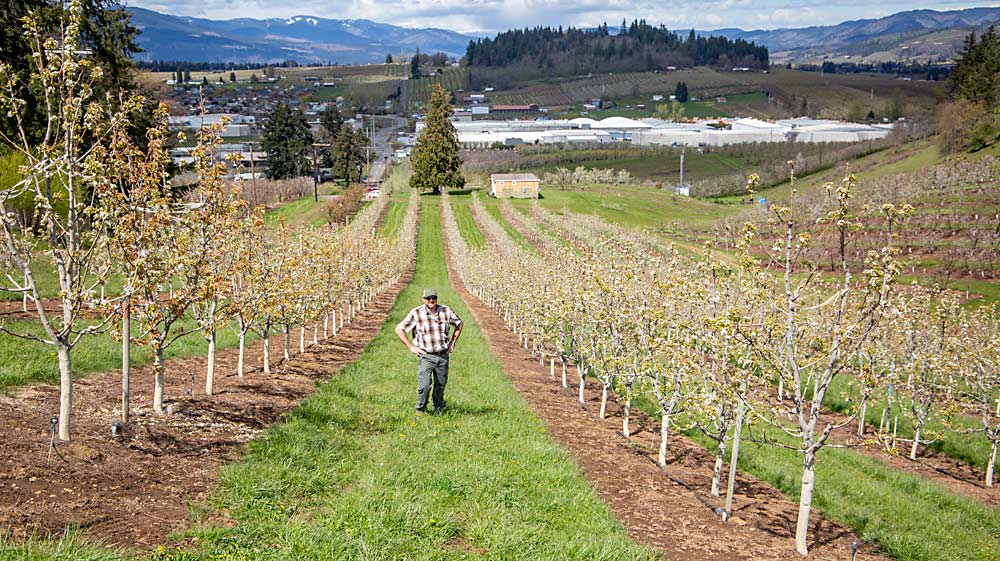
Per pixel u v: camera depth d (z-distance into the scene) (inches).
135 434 309.7
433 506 283.1
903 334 658.2
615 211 3223.4
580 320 635.5
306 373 541.6
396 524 258.2
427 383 468.4
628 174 4608.8
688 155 5595.5
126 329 317.1
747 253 330.3
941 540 395.5
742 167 5083.7
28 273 270.8
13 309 592.4
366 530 249.1
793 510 401.1
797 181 4126.5
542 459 389.7
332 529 246.7
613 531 298.0
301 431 357.4
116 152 305.4
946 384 670.5
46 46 276.8
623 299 536.7
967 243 1545.3
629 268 537.6
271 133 4397.1
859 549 356.2
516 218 2893.7
